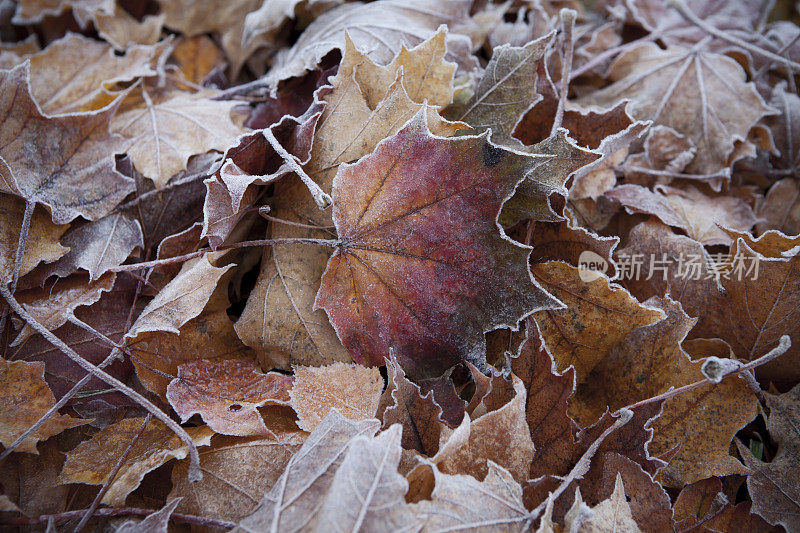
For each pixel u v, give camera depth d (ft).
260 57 2.59
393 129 2.20
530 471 2.12
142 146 2.33
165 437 2.15
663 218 2.29
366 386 2.16
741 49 2.55
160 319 2.16
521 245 2.12
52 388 2.19
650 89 2.52
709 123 2.47
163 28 2.62
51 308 2.21
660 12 2.62
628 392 2.21
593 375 2.25
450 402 2.15
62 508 2.12
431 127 2.18
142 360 2.18
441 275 2.15
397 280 2.16
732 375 2.18
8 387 2.13
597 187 2.34
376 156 2.10
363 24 2.36
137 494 2.14
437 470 2.02
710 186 2.44
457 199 2.12
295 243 2.19
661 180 2.43
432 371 2.19
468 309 2.16
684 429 2.18
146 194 2.29
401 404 2.11
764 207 2.45
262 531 2.01
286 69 2.36
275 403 2.16
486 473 2.08
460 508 2.01
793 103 2.52
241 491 2.10
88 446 2.14
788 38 2.62
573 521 2.02
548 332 2.21
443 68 2.24
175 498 2.10
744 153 2.44
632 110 2.50
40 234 2.23
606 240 2.19
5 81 2.21
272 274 2.23
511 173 2.09
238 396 2.17
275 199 2.26
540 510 2.04
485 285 2.15
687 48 2.55
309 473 2.05
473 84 2.33
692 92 2.50
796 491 2.15
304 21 2.52
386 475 2.00
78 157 2.28
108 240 2.25
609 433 2.10
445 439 2.07
